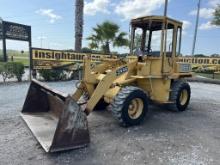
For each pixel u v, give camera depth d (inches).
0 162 125.4
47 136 151.1
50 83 410.3
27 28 488.1
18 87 352.2
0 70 385.7
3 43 498.6
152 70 212.7
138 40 233.5
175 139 166.7
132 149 147.3
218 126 201.8
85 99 200.7
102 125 189.5
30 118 186.4
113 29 652.1
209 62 623.8
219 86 508.7
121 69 192.9
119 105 178.2
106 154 139.0
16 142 150.0
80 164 126.7
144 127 189.8
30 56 400.5
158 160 134.6
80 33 487.8
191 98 334.3
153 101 221.5
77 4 479.5
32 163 125.6
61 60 443.2
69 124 137.4
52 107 191.5
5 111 217.8
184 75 250.2
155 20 211.6
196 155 142.3
